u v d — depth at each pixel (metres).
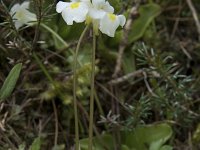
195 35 0.32
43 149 0.25
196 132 0.27
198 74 0.30
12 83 0.20
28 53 0.23
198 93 0.28
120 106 0.27
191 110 0.28
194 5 0.32
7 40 0.24
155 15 0.30
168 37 0.31
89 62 0.28
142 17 0.30
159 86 0.28
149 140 0.26
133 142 0.26
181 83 0.25
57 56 0.28
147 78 0.29
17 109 0.25
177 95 0.25
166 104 0.25
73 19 0.19
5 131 0.23
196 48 0.30
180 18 0.32
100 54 0.29
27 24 0.25
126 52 0.29
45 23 0.25
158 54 0.25
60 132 0.26
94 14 0.19
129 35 0.29
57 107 0.27
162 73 0.25
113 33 0.19
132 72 0.28
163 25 0.32
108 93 0.27
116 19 0.19
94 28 0.19
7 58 0.24
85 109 0.27
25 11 0.24
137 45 0.28
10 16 0.22
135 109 0.24
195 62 0.30
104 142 0.26
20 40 0.23
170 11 0.32
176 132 0.27
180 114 0.26
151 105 0.26
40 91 0.26
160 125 0.26
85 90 0.27
